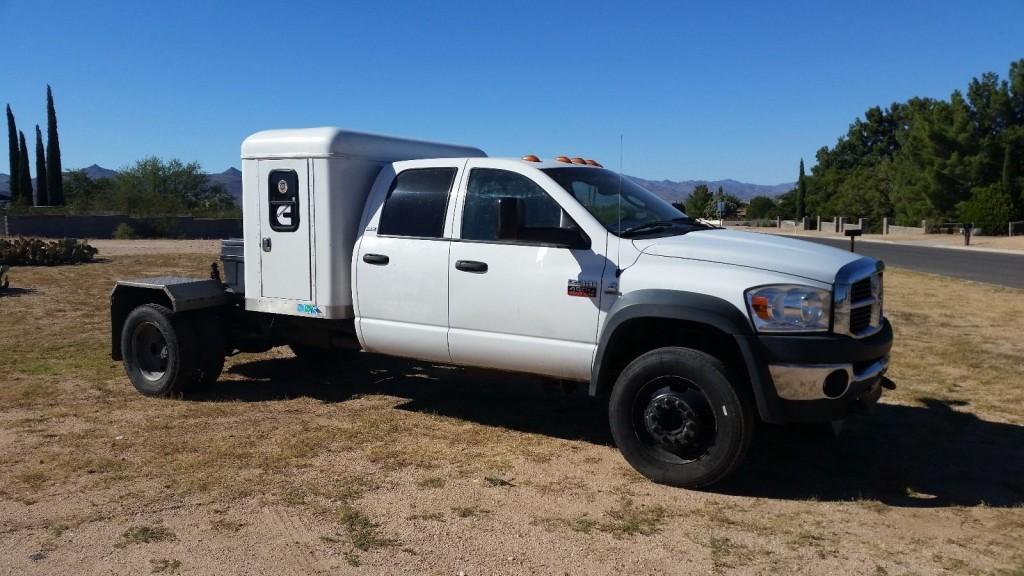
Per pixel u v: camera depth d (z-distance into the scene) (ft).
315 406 22.59
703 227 19.86
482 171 19.62
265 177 21.90
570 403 23.18
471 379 26.16
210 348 23.41
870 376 16.34
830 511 15.25
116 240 127.13
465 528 14.23
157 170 206.49
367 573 12.54
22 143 214.07
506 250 18.61
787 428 20.24
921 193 171.22
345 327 21.98
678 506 15.42
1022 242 127.65
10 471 16.93
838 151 295.89
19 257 67.72
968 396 23.57
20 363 28.04
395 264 20.24
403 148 22.99
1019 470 17.54
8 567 12.63
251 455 18.04
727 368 15.83
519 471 17.28
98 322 37.58
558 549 13.43
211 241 124.06
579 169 20.01
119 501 15.33
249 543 13.55
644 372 16.47
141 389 23.63
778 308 15.65
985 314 40.42
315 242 21.21
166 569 12.60
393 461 17.79
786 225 248.11
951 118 160.97
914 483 16.78
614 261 17.33
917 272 69.26
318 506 15.14
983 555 13.38
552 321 17.97
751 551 13.44
